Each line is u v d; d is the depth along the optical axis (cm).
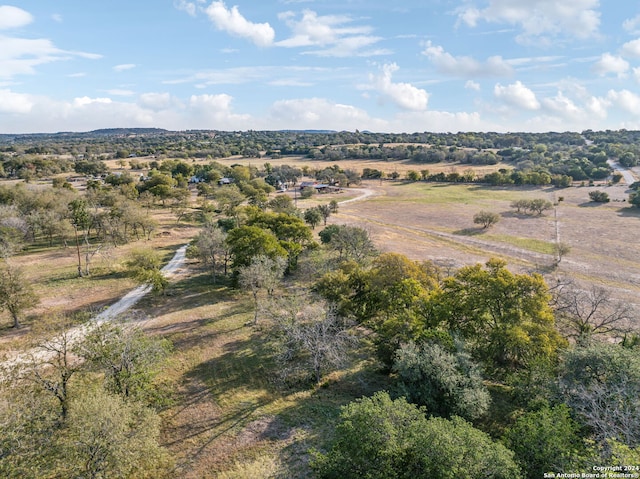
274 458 2434
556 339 3212
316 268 5719
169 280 5659
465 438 1977
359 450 1953
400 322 3356
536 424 2281
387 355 3397
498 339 3241
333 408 2970
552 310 3828
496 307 3556
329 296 4278
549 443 2100
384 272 4112
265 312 4222
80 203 7231
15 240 6625
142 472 2339
